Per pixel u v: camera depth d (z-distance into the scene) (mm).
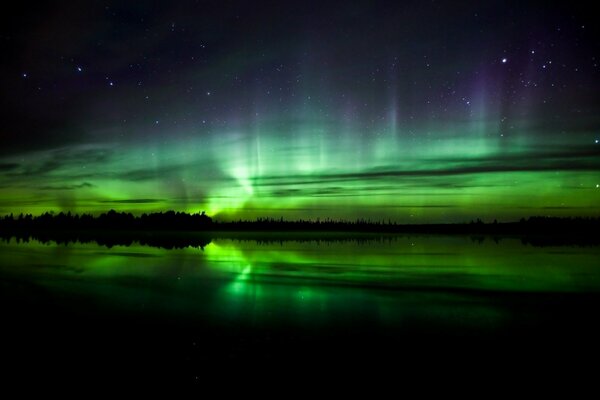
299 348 5398
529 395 4238
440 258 13742
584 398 4195
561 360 5090
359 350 5363
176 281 9875
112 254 15109
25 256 14422
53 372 4613
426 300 8047
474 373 4734
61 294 8445
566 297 8297
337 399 4105
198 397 4094
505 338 5879
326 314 7039
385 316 6934
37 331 6031
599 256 13938
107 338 5750
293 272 11141
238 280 10031
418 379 4531
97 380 4438
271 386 4332
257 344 5543
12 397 4078
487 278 10234
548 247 16391
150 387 4281
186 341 5633
